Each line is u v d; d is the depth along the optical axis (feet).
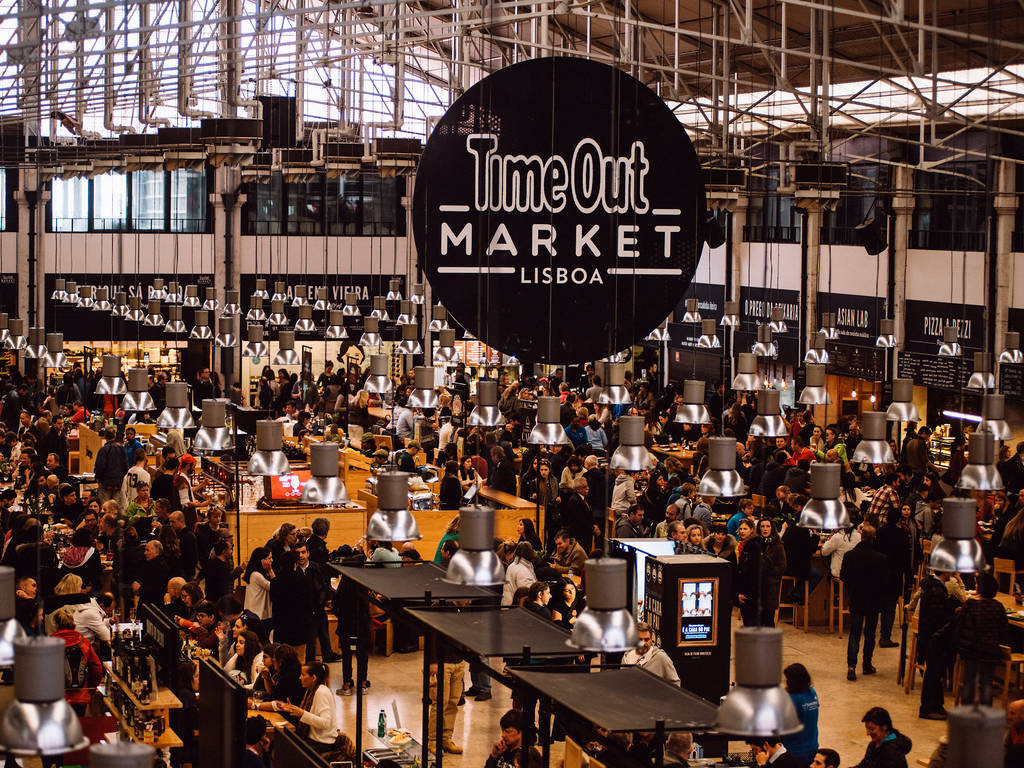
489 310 27.71
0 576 18.44
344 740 36.60
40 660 16.74
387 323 126.21
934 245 88.69
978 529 53.88
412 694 47.16
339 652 52.16
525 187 27.71
